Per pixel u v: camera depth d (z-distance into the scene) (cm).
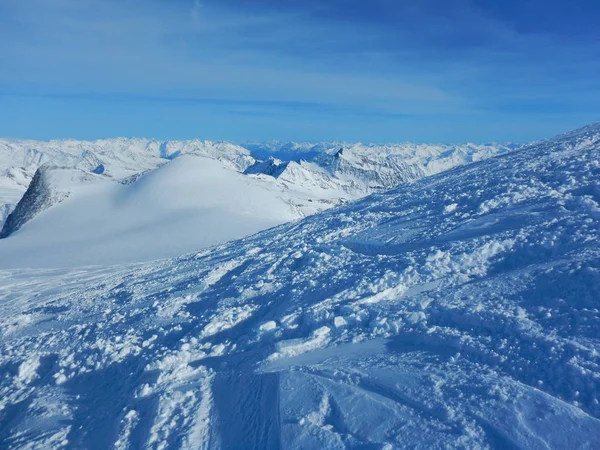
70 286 2409
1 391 1054
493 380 578
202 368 883
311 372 705
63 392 966
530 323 683
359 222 1878
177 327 1109
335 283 1119
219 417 674
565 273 796
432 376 618
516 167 1939
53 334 1337
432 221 1502
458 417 521
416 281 980
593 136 2236
